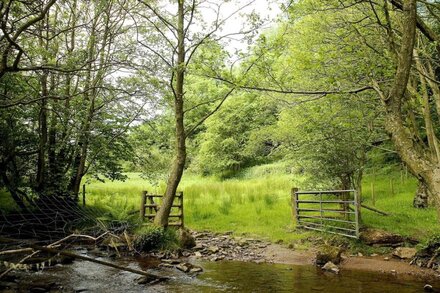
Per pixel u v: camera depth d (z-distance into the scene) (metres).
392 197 16.11
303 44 10.14
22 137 11.73
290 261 8.69
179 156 10.77
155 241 9.37
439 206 4.57
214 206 15.91
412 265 8.12
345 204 10.97
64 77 12.88
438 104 9.96
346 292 6.25
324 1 7.56
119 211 11.49
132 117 13.52
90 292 6.12
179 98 10.70
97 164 14.04
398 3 5.73
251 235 11.67
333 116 10.40
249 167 34.38
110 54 11.73
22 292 5.89
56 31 11.08
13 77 9.75
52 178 12.62
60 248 9.36
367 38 9.19
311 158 12.22
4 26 5.77
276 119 28.53
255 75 7.73
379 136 13.48
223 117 35.03
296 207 12.55
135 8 11.96
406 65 5.07
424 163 4.79
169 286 6.55
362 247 9.57
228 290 6.34
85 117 12.55
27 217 11.06
